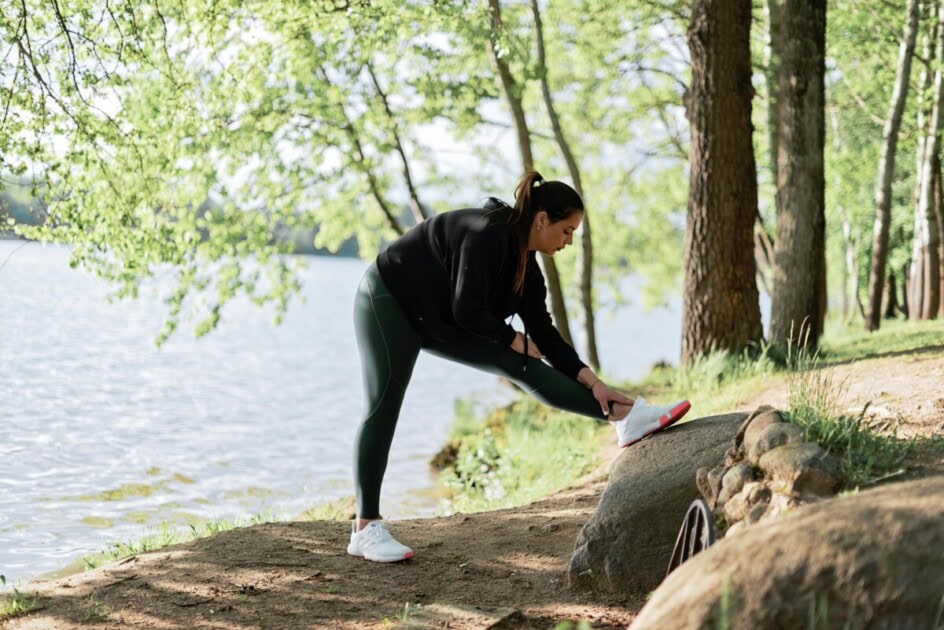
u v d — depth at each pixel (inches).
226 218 591.8
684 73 854.5
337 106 625.3
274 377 976.9
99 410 657.6
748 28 450.3
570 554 183.6
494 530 209.2
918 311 915.4
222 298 588.4
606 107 901.2
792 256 473.7
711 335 452.8
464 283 165.0
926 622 84.7
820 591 89.1
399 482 477.1
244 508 383.2
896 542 89.6
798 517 99.9
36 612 160.9
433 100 637.3
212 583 172.2
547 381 174.7
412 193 773.9
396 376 177.9
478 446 497.7
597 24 776.9
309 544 199.0
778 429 147.6
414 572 177.6
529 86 692.1
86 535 332.2
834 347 569.9
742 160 451.8
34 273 2252.7
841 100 992.2
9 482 417.1
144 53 404.8
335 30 497.4
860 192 1096.2
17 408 634.8
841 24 765.9
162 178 497.0
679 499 159.6
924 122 851.4
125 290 466.3
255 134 564.1
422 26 502.6
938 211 911.7
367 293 176.9
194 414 674.8
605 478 311.6
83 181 403.5
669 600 97.1
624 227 1114.1
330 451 553.0
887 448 157.6
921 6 797.9
